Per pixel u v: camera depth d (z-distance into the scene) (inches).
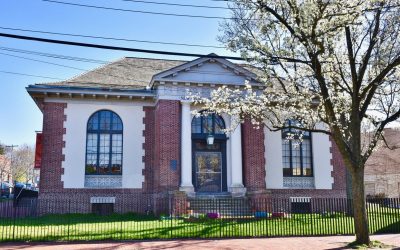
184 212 940.0
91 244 610.5
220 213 892.6
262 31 682.2
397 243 633.6
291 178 1182.3
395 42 679.7
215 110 815.7
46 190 1050.7
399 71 685.3
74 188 1067.9
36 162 1103.6
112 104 1122.7
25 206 979.3
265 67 695.7
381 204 842.2
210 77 1080.2
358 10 577.9
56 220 880.3
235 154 1082.7
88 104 1110.4
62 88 1069.8
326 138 1218.6
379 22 649.6
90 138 1106.1
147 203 1080.8
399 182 2015.3
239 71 1087.0
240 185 1065.5
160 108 1055.6
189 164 1048.8
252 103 781.3
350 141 668.7
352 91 676.1
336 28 601.9
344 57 690.2
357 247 589.0
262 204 995.3
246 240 654.5
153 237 666.8
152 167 1120.2
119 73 1213.7
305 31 604.7
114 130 1121.4
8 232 698.2
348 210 869.8
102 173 1097.4
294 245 608.7
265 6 637.3
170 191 987.9
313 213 938.7
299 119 741.3
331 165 1208.2
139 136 1126.4
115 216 979.3
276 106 753.0
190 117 1072.2
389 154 2086.6
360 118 652.1
